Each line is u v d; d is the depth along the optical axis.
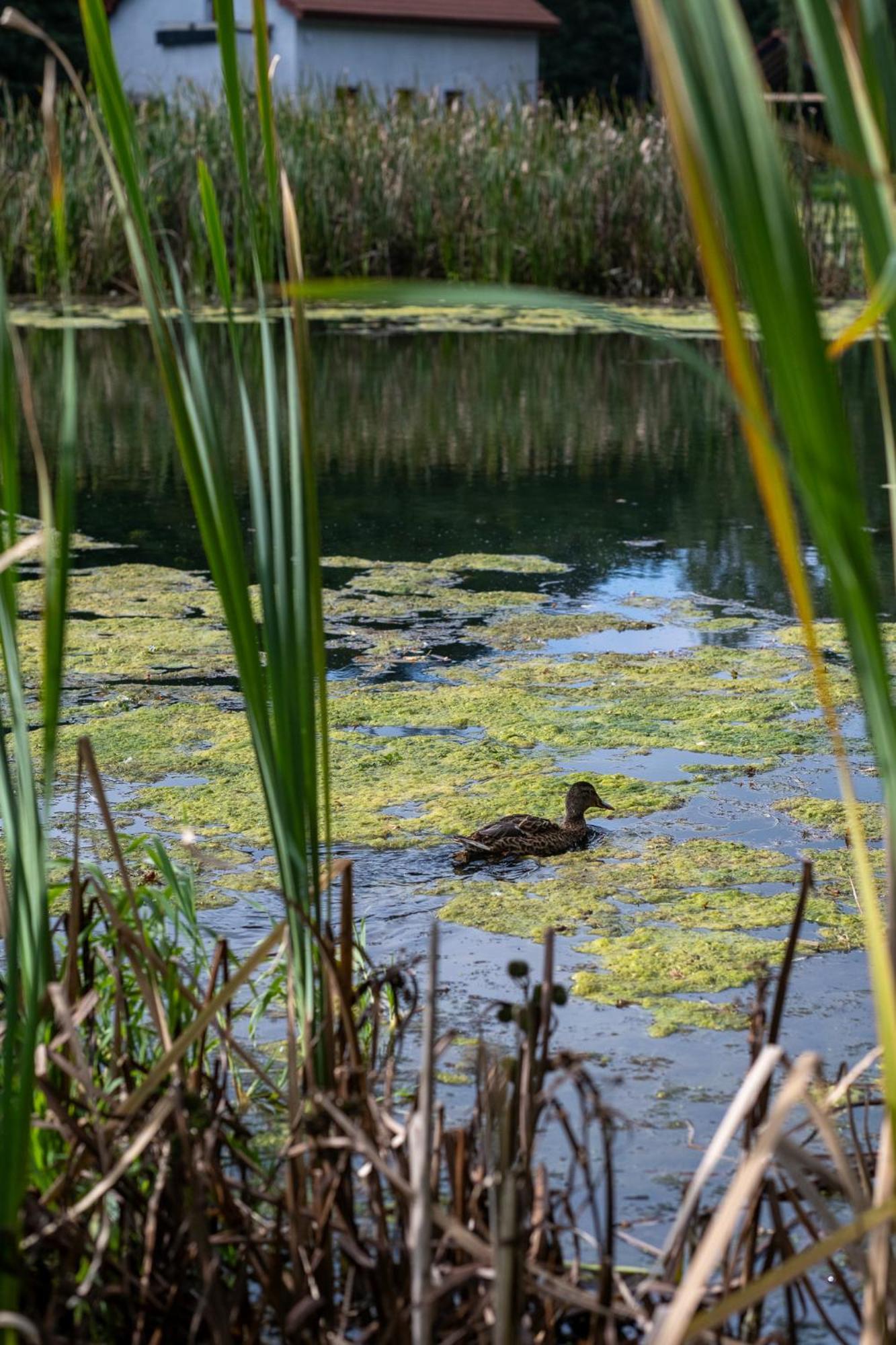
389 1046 3.93
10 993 2.68
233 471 12.18
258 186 21.25
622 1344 2.88
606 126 22.42
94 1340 2.76
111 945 3.86
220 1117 3.13
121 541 10.38
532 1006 2.72
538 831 5.71
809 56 1.94
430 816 6.02
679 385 17.58
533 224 22.23
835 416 1.77
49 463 12.88
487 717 7.16
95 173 21.77
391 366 18.44
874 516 10.84
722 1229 2.07
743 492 12.06
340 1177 2.81
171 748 6.68
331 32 36.03
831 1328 2.84
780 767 6.55
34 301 21.67
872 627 1.88
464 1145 2.84
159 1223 2.85
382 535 10.63
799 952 4.89
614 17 46.34
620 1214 3.41
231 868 5.48
